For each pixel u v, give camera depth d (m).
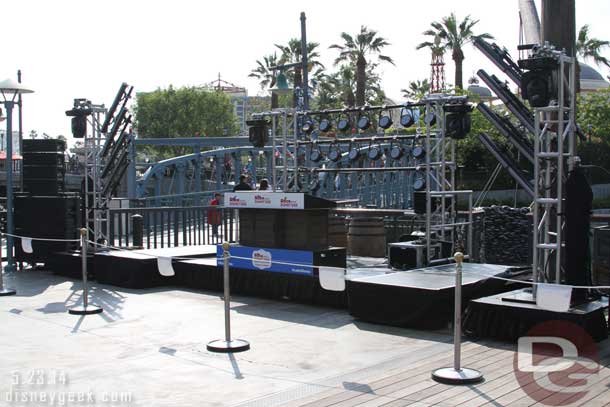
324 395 6.07
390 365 7.11
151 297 11.47
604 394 5.94
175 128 60.59
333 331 8.80
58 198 14.23
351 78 49.25
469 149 34.72
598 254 9.45
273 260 11.09
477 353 7.52
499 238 16.92
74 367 7.14
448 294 8.77
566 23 10.33
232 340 8.15
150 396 6.14
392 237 17.22
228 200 11.67
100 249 13.94
